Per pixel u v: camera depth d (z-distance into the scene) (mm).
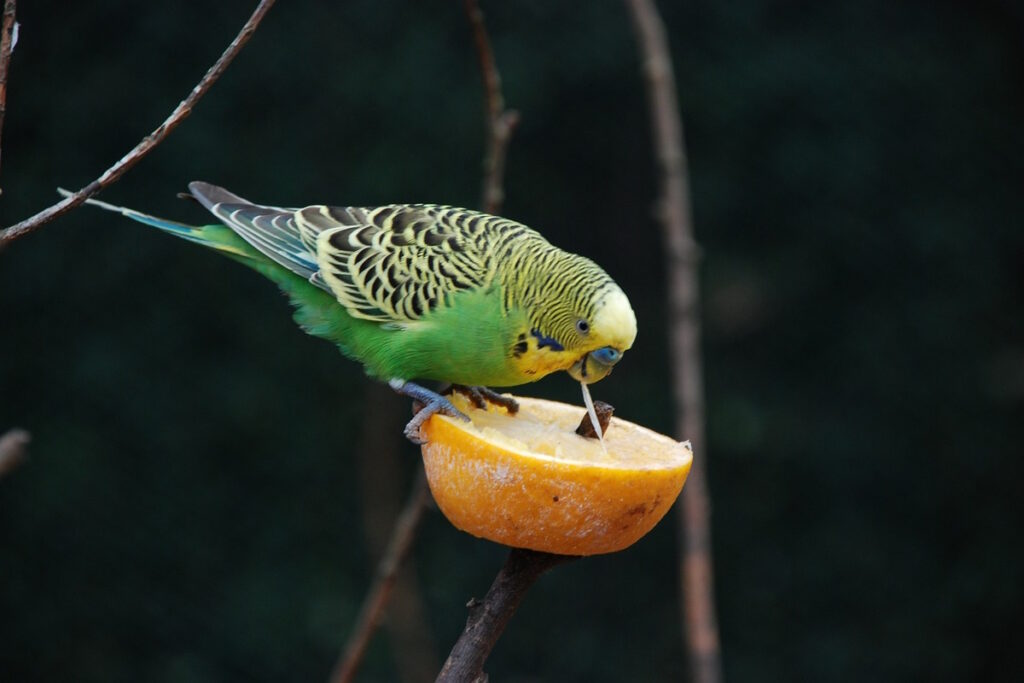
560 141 14664
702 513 5461
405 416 13531
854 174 14508
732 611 13812
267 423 13219
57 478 12547
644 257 14859
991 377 14391
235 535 12953
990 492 14188
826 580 13906
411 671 12594
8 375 12719
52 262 12930
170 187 13180
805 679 13508
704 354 14617
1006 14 14742
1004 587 13773
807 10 14781
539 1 14266
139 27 13289
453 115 13750
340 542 13195
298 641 12656
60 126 13055
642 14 6242
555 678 13414
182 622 12555
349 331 5230
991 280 14547
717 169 14617
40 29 13102
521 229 5023
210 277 13227
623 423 4105
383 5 13961
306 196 13430
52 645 12273
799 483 14250
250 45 13477
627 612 13742
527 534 3471
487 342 4773
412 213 5227
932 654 13570
